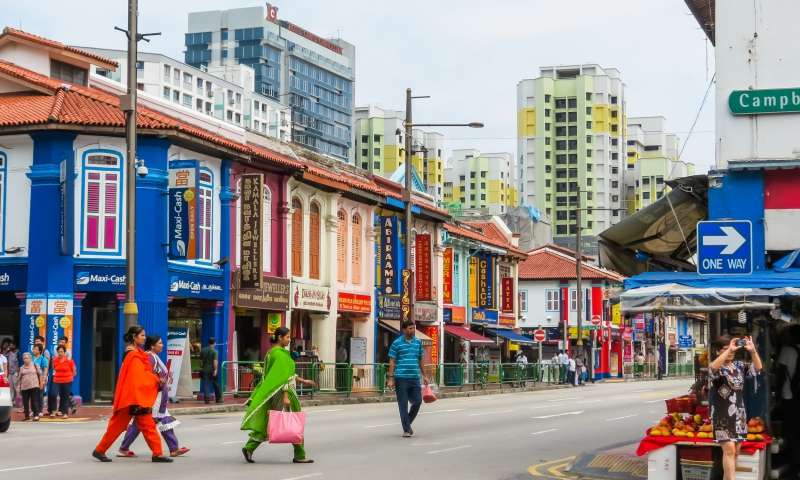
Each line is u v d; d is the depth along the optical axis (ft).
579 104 559.79
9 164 103.55
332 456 54.24
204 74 499.10
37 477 44.16
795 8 50.72
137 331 50.67
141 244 102.83
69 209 100.78
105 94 115.34
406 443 62.39
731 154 51.06
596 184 560.20
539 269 266.57
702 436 41.37
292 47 568.00
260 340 123.13
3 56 117.60
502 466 51.29
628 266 56.29
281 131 547.08
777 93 50.44
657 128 631.97
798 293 40.42
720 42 51.52
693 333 341.62
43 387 85.87
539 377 188.03
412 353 67.05
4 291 104.32
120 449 52.54
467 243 189.67
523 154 568.00
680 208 53.31
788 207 50.14
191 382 107.04
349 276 144.25
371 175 160.86
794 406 47.75
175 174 104.83
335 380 121.29
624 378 264.52
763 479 41.75
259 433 50.60
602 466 51.11
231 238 115.65
